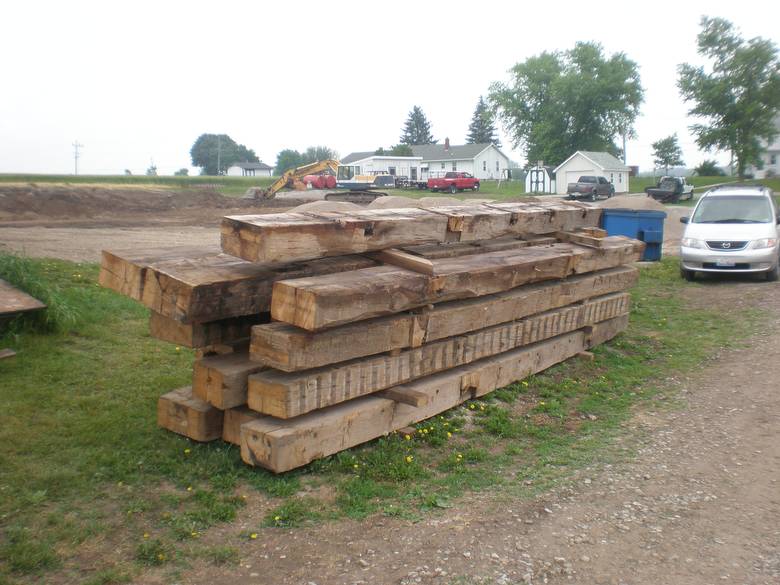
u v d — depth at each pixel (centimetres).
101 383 651
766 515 455
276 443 468
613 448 580
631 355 880
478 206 757
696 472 526
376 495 474
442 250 691
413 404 548
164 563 385
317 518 439
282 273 521
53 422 554
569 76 7388
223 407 504
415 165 7694
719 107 5356
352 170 5291
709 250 1380
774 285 1330
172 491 466
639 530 434
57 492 453
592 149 7562
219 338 530
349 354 509
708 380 777
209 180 6731
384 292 514
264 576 377
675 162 7275
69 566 378
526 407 678
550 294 752
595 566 391
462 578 376
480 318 643
